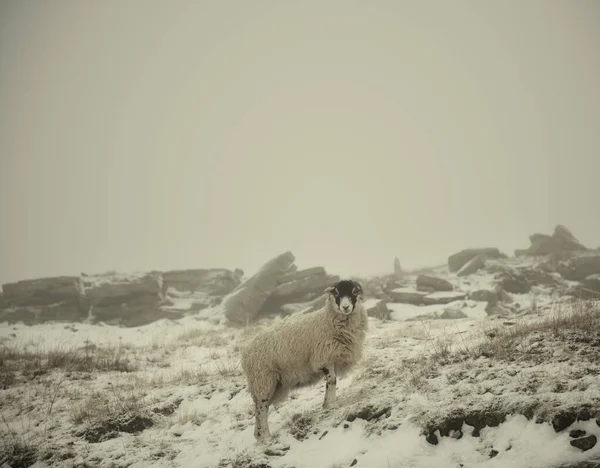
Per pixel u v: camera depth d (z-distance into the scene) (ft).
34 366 48.70
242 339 58.70
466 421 22.33
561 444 19.54
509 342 29.86
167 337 70.38
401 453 21.89
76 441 31.22
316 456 24.16
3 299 91.81
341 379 33.55
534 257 105.09
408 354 35.35
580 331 28.99
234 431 30.19
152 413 34.04
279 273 88.02
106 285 88.94
